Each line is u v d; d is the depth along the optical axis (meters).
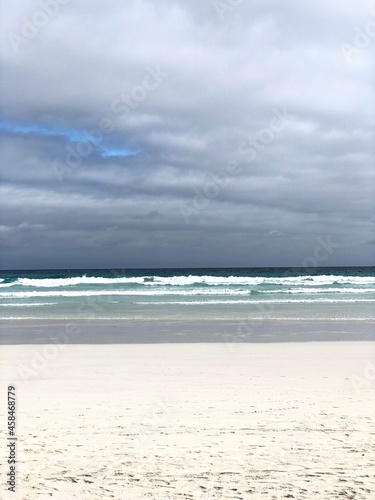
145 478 4.78
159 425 6.59
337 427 6.47
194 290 38.78
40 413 7.23
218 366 11.29
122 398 8.18
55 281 46.19
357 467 5.04
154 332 17.78
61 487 4.57
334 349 13.77
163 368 11.05
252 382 9.50
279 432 6.26
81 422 6.75
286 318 21.61
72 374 10.40
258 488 4.53
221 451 5.55
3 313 24.41
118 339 16.16
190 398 8.16
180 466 5.09
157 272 108.19
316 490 4.48
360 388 8.94
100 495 4.39
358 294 35.25
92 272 112.19
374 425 6.55
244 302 29.41
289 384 9.31
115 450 5.60
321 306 26.81
